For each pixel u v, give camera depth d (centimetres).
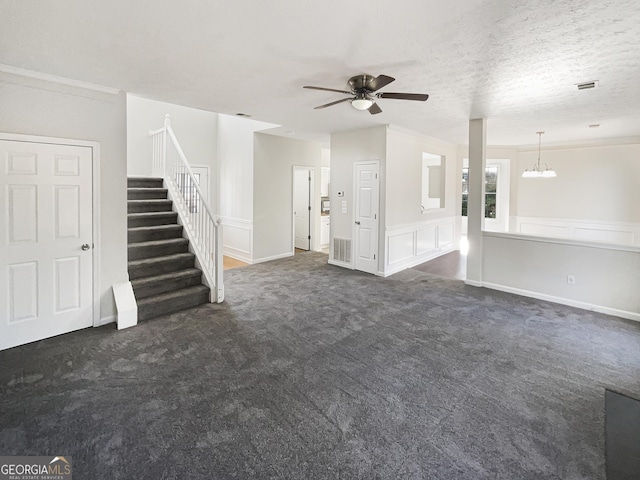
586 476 170
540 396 238
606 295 400
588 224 686
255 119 502
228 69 294
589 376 264
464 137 642
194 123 716
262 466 175
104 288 356
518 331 347
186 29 224
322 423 208
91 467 173
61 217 324
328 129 584
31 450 184
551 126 531
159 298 388
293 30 225
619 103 399
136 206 494
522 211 763
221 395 236
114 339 322
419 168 642
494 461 180
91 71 298
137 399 230
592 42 241
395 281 535
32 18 209
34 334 314
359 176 588
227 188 721
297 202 820
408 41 241
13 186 297
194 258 460
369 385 250
